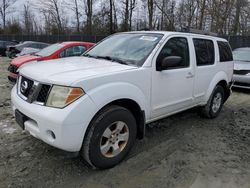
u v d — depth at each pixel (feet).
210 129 16.30
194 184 10.27
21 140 13.29
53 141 9.41
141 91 11.69
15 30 165.68
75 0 127.85
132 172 10.87
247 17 77.36
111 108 10.48
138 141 13.91
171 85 13.42
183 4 87.10
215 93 17.78
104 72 10.48
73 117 9.16
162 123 16.90
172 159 12.14
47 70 10.65
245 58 31.58
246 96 26.84
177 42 14.02
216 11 73.10
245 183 10.48
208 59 16.72
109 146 10.73
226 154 12.91
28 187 9.62
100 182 10.11
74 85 9.33
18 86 11.59
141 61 12.18
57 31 138.10
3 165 10.93
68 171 10.71
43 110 9.46
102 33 112.47
